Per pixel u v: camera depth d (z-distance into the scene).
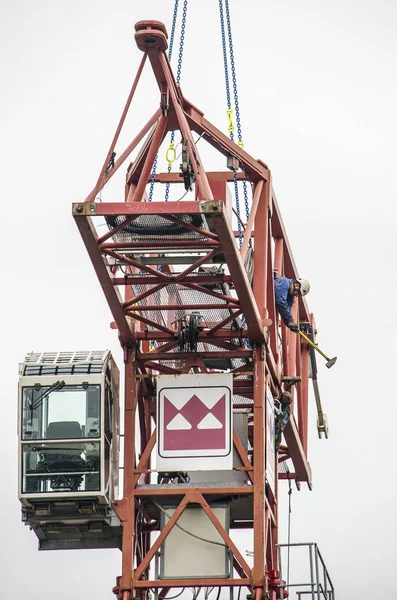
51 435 77.94
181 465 79.31
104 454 78.12
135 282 76.19
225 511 80.56
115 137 74.88
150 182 85.94
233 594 79.12
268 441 80.94
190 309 78.38
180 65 80.81
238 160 82.25
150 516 84.31
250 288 76.75
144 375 80.75
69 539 81.69
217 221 71.31
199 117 80.62
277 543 83.44
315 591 79.19
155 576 79.75
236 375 81.56
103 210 71.19
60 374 78.44
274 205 86.81
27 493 77.75
